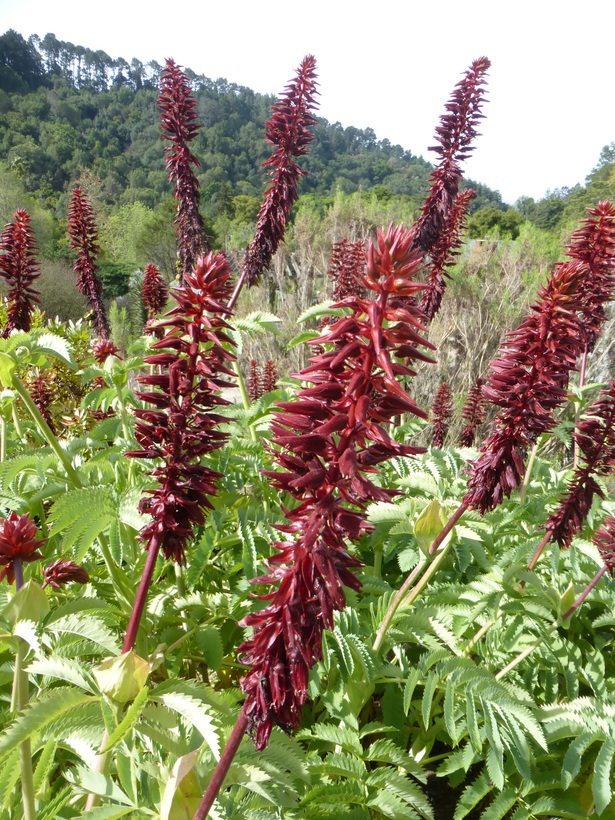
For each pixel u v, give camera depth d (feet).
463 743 10.80
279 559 5.51
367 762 11.13
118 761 7.00
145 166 413.18
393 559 15.19
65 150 369.71
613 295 14.42
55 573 9.22
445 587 12.56
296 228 72.84
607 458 10.87
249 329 15.17
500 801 9.00
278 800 7.67
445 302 46.98
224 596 11.59
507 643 11.74
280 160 17.70
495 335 45.70
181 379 7.54
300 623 5.35
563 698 10.71
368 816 8.52
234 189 372.17
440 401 27.22
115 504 9.76
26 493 12.57
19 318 20.38
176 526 7.67
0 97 422.41
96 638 7.48
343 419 4.99
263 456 14.35
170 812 5.85
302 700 5.51
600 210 13.92
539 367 8.70
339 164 467.52
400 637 11.27
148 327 7.86
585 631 13.38
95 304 29.32
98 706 6.61
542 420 8.77
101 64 579.07
